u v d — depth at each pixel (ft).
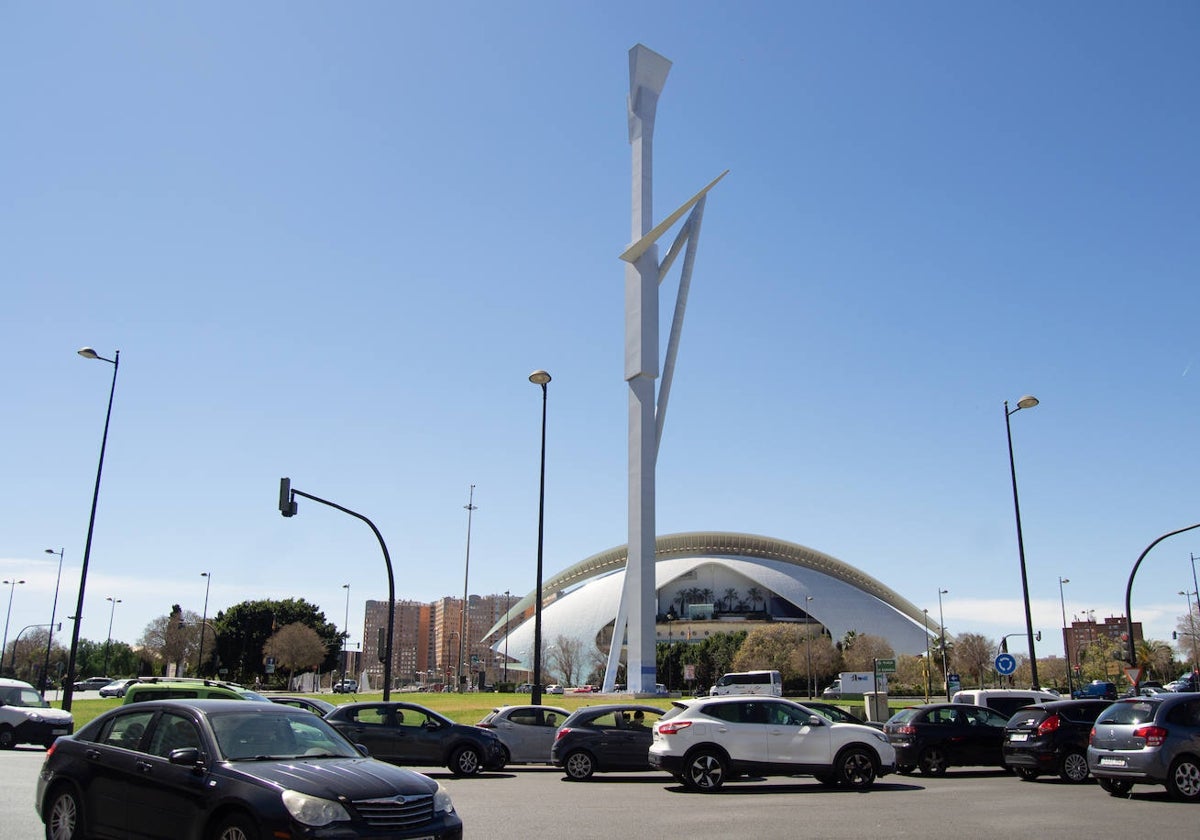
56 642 458.50
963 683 334.44
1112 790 61.52
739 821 48.21
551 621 380.58
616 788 65.92
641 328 203.31
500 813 51.19
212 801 31.35
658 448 201.05
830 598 375.86
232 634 376.07
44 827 42.06
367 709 77.30
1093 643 441.27
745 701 64.85
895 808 53.78
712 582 395.96
